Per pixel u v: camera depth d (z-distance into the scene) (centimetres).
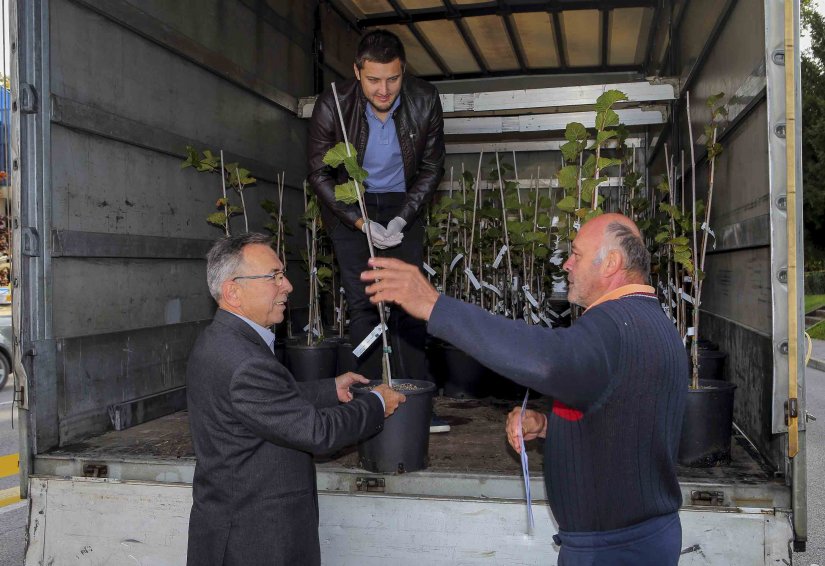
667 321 167
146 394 332
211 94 392
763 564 206
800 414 206
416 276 159
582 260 175
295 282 505
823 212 2447
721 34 329
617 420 155
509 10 548
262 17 453
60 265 277
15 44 263
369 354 340
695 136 411
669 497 163
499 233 463
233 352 189
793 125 209
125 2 314
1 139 303
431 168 326
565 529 167
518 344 148
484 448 273
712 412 238
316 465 246
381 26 595
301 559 191
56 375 272
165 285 351
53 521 251
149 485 244
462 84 719
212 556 187
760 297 256
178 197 361
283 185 477
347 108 310
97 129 294
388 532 228
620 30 587
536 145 669
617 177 652
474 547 222
